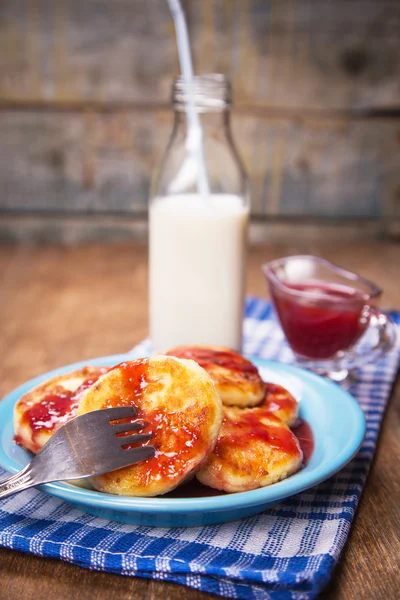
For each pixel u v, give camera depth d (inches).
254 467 19.0
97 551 18.0
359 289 27.9
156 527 19.0
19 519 19.2
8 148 47.0
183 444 18.5
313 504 19.9
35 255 43.3
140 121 46.6
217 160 26.8
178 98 26.4
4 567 18.3
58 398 20.6
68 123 46.6
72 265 41.3
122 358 23.8
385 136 46.7
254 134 46.9
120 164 47.2
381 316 26.5
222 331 27.0
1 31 45.4
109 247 45.4
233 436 19.5
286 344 29.6
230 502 17.9
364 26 45.2
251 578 17.3
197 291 26.7
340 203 48.0
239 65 45.9
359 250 44.9
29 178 47.5
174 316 27.0
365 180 47.5
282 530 18.9
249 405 21.3
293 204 48.1
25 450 20.0
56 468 18.2
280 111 46.6
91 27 45.3
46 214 47.9
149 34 45.4
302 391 23.1
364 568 18.3
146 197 47.7
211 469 18.9
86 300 35.7
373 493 20.9
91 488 18.8
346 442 20.2
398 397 26.1
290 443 19.6
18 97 46.3
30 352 29.5
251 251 44.5
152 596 17.5
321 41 45.4
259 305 33.7
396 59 45.6
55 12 45.1
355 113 46.4
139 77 46.0
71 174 47.4
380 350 26.8
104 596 17.5
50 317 33.3
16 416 20.2
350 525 19.3
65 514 19.5
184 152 26.7
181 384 19.0
